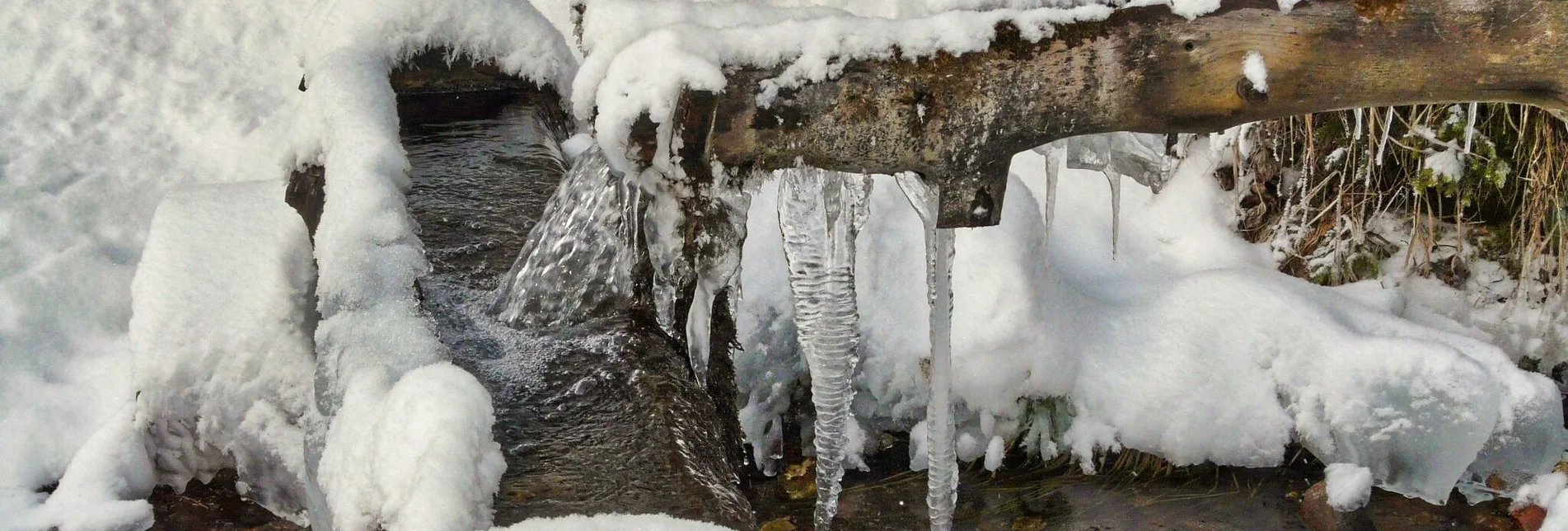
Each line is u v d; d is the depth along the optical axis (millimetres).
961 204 2164
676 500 2098
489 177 3910
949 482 2869
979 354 4133
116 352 4340
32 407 3980
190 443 3678
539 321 2973
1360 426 4004
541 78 4633
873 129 2016
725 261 2150
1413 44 1991
